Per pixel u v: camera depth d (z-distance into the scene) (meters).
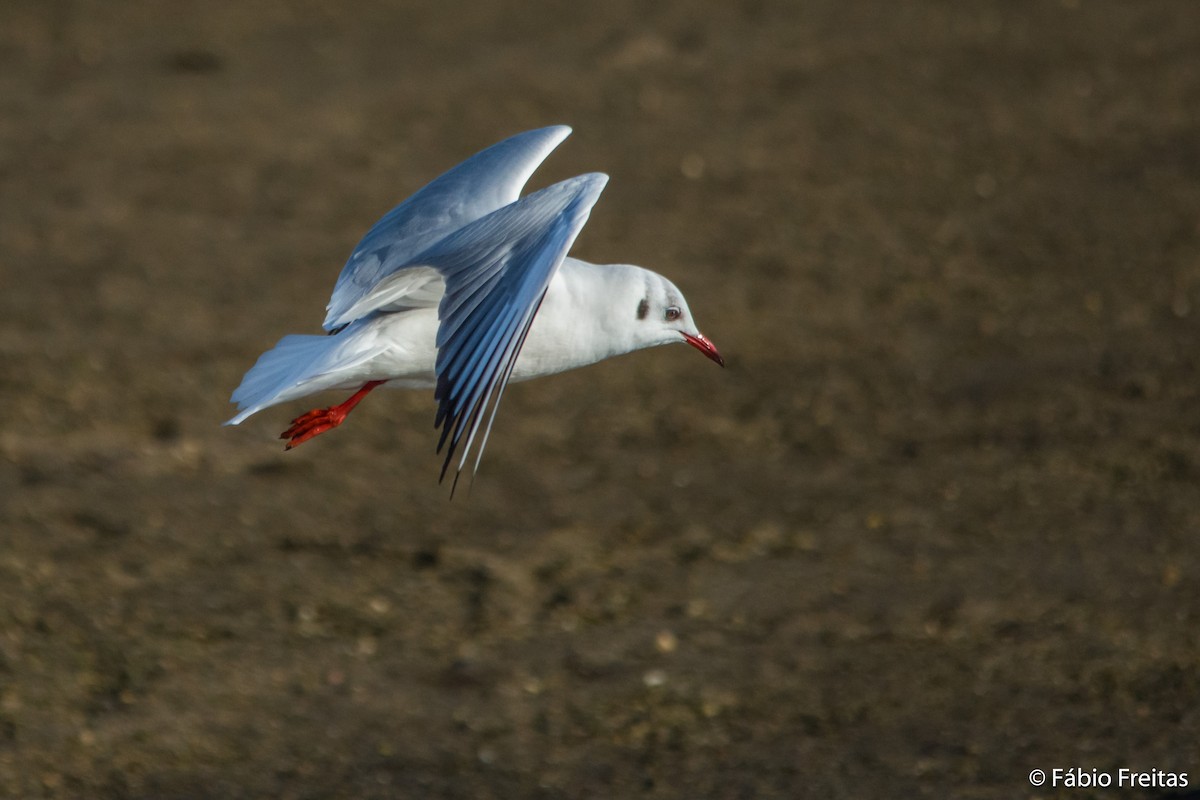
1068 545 12.22
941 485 13.30
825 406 14.94
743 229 19.52
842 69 25.59
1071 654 10.70
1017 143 22.22
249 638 11.07
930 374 15.52
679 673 10.64
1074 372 15.41
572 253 18.61
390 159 21.89
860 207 20.17
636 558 12.22
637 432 14.49
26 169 21.39
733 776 9.54
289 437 8.05
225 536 12.45
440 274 6.89
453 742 9.96
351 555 12.22
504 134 22.89
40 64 26.00
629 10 29.23
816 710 10.20
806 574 11.92
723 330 16.61
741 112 23.78
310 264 18.38
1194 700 10.10
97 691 10.43
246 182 21.08
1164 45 26.20
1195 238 18.69
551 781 9.55
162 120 23.39
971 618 11.22
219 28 28.17
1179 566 11.81
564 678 10.63
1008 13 28.27
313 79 25.44
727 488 13.38
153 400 14.88
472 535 12.57
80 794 9.43
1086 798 9.14
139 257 18.52
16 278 17.83
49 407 14.62
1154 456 13.61
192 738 9.98
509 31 28.11
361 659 10.87
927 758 9.63
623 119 23.55
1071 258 18.34
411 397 15.20
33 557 11.95
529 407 14.99
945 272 18.11
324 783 9.55
